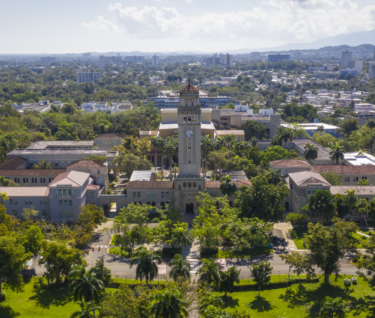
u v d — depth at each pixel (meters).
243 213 155.12
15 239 113.88
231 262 135.25
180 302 88.19
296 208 170.12
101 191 185.00
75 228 143.75
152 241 141.75
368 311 108.88
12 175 195.38
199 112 169.50
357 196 167.38
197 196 162.00
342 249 125.75
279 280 124.38
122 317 90.44
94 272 110.94
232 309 109.38
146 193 175.62
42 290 118.69
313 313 108.50
